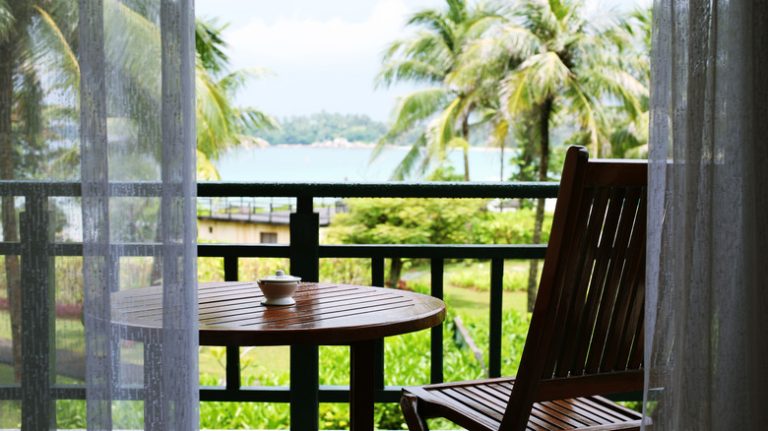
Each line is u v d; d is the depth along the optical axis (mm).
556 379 1567
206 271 14727
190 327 1188
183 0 1165
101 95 1148
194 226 1197
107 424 1169
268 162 27922
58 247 1171
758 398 1418
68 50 1159
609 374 1619
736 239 1408
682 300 1393
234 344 1502
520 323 15914
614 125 16828
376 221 17984
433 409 1727
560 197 1472
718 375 1406
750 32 1398
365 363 1831
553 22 16438
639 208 1545
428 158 17609
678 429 1400
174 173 1168
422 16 17359
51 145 1165
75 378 1180
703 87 1376
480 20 17109
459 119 17375
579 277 1544
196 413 1198
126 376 1178
